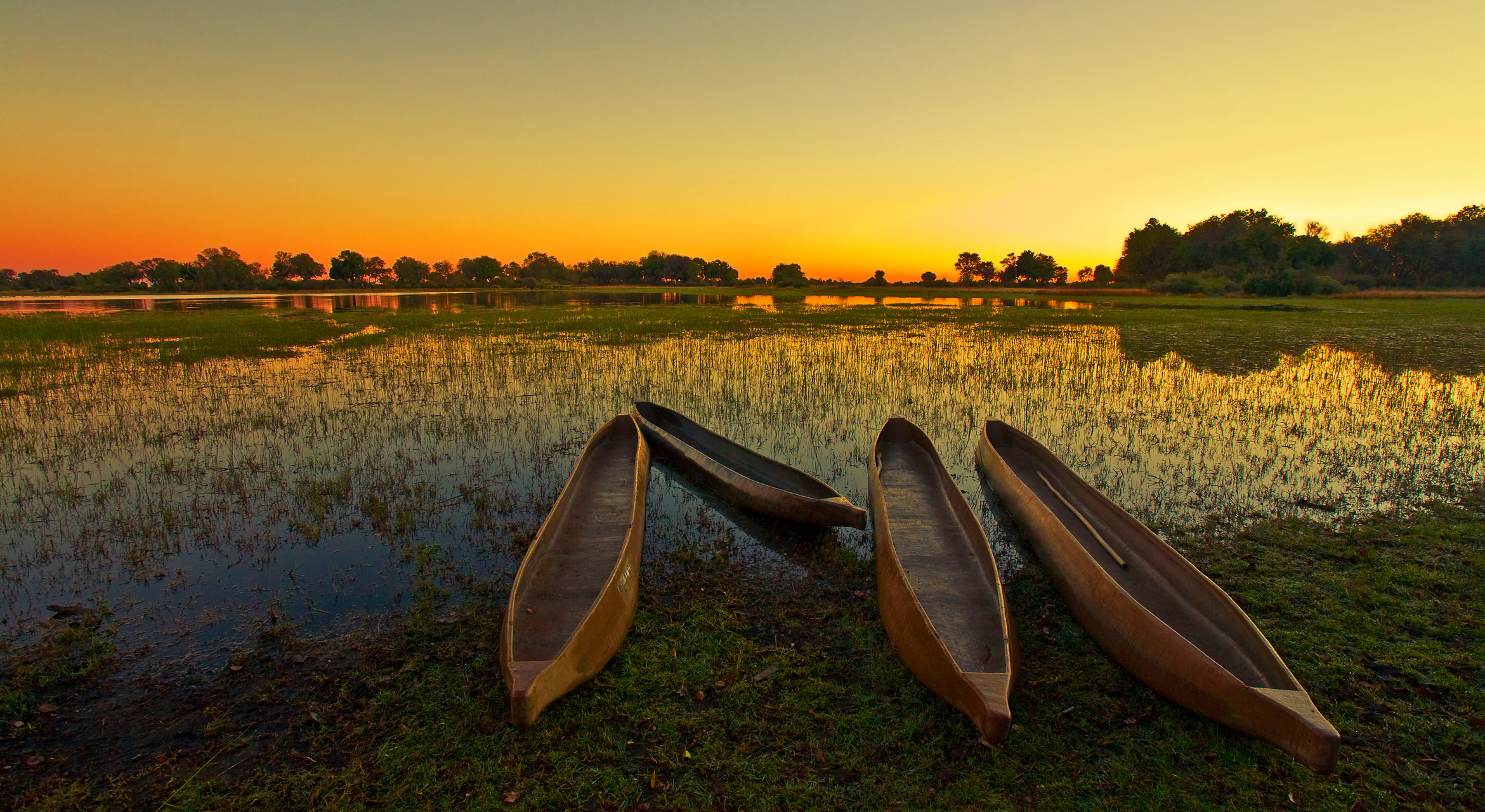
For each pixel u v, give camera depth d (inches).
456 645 174.1
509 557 225.8
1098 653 173.6
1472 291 1975.9
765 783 131.3
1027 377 542.0
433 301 1973.4
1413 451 334.0
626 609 179.6
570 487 260.7
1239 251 2311.8
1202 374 553.0
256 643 175.5
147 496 279.4
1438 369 574.2
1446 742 138.3
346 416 414.9
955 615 184.1
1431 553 219.9
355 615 189.6
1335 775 131.4
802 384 516.4
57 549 229.6
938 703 151.6
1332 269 2223.2
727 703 153.4
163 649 172.4
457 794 128.3
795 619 189.0
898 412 430.3
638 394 484.7
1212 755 136.3
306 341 785.6
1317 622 181.6
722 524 259.6
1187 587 188.1
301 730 144.6
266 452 340.5
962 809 125.3
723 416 423.2
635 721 147.4
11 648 172.2
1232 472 307.0
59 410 424.2
